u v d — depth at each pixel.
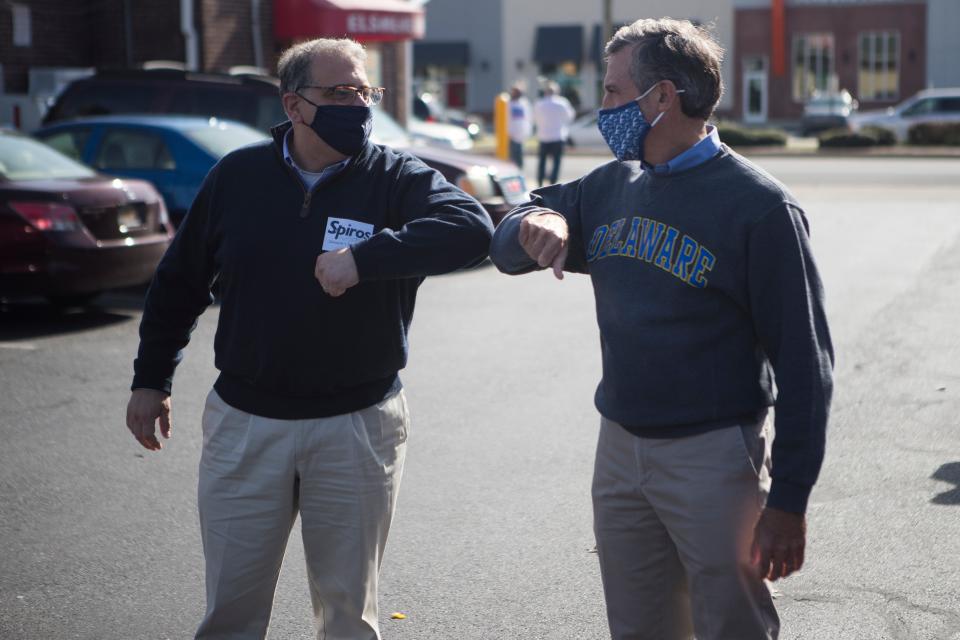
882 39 51.09
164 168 11.81
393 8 21.70
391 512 3.27
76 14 19.91
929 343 8.68
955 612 4.27
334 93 3.05
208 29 19.70
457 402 7.31
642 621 3.09
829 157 29.61
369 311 3.11
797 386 2.68
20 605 4.43
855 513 5.27
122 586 4.61
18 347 8.99
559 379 7.90
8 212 9.27
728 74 52.53
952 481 5.68
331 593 3.25
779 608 4.33
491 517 5.32
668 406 2.83
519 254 2.96
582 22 55.00
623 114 2.81
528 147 34.84
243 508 3.16
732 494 2.81
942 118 34.31
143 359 3.35
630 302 2.86
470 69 56.62
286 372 3.08
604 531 3.06
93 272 9.50
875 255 12.84
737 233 2.74
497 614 4.34
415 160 3.23
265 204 3.11
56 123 13.33
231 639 3.26
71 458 6.25
